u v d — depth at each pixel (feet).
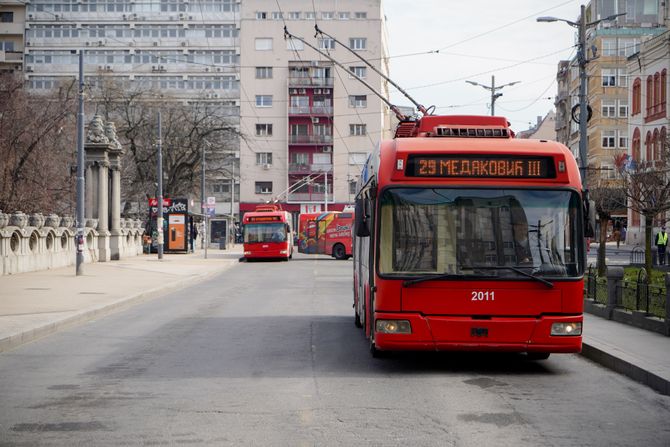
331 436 24.04
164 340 47.60
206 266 137.90
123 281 96.37
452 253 35.29
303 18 319.27
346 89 310.65
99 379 34.22
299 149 314.55
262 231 170.60
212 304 73.20
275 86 314.35
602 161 245.04
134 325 55.93
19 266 109.09
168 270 123.95
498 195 35.73
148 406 28.48
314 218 187.11
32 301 68.39
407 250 35.47
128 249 177.27
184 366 37.78
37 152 169.27
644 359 36.17
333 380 33.99
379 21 310.04
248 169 315.78
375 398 30.07
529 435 24.44
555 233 35.53
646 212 81.61
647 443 23.71
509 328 34.68
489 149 36.06
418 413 27.43
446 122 40.83
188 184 229.04
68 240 131.54
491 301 34.88
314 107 312.50
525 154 35.96
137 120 220.64
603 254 83.71
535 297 34.91
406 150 36.04
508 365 38.45
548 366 38.29
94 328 54.13
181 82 326.65
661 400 30.19
